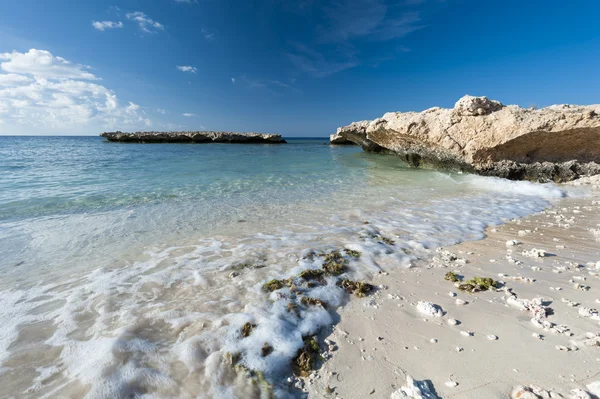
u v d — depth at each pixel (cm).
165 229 563
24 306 315
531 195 880
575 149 1048
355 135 2567
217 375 226
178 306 312
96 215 645
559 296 329
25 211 664
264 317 291
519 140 1045
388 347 257
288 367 236
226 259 428
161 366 232
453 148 1204
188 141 4488
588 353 239
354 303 326
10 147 3173
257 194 878
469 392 207
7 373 226
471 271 398
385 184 1055
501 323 284
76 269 400
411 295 341
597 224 593
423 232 551
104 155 2092
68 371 228
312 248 469
